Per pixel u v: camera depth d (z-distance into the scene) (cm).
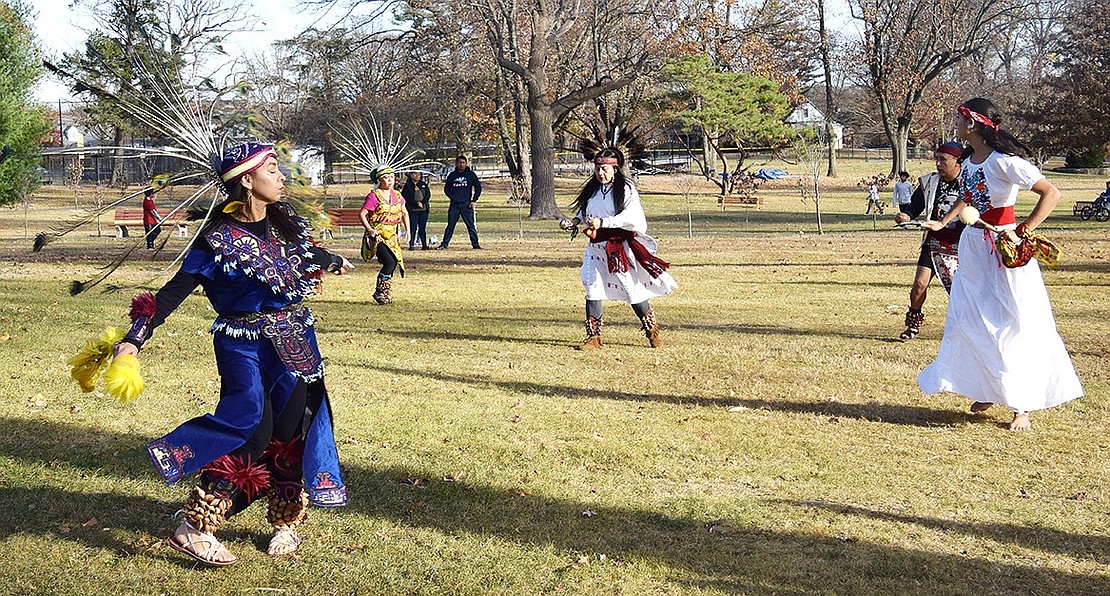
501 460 597
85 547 459
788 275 1684
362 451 608
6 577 425
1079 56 5734
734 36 4831
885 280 1591
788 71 6259
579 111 5197
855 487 556
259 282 424
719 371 860
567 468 586
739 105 4959
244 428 417
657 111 5003
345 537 476
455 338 1032
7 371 805
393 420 684
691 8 4603
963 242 691
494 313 1231
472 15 3944
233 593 416
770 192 5512
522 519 502
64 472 559
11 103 3388
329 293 1445
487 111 5634
